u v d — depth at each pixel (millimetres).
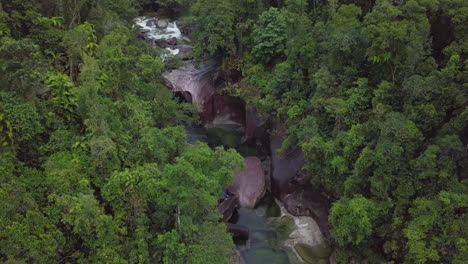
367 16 31781
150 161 27125
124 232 22375
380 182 25719
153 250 23328
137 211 23266
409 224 23859
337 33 32562
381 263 25609
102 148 24078
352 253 27812
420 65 28594
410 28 28797
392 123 25562
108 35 37031
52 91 28406
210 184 22922
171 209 23938
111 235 21578
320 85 33594
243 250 31938
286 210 35875
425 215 23312
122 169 25812
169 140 28375
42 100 28203
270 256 31297
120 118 28938
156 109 34906
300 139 33844
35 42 32562
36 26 32969
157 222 24156
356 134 28719
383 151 25344
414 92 26375
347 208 26234
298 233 33344
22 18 32031
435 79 26156
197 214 25297
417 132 25469
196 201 24062
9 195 20453
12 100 25266
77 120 29219
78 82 32812
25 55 27062
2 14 30688
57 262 21094
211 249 23109
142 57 36812
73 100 28516
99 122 25953
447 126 25453
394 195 25641
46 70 29000
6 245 18844
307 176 34938
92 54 34062
